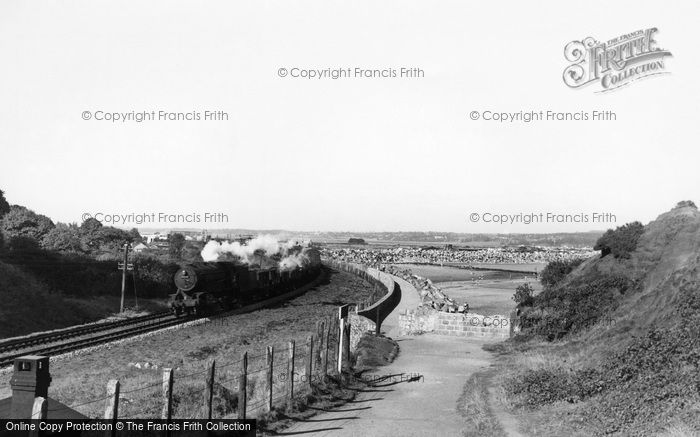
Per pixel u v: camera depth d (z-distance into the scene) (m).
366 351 30.88
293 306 62.84
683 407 15.55
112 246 74.88
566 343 31.56
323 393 22.34
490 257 182.88
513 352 32.16
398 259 176.88
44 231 70.06
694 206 38.72
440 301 52.53
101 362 30.70
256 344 37.97
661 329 22.12
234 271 57.88
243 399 17.33
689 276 25.22
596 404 18.31
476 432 17.50
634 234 38.72
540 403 20.06
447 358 30.98
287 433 17.75
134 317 50.22
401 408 20.91
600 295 34.66
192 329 43.69
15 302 46.50
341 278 107.75
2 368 29.00
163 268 66.38
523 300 40.69
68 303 51.66
